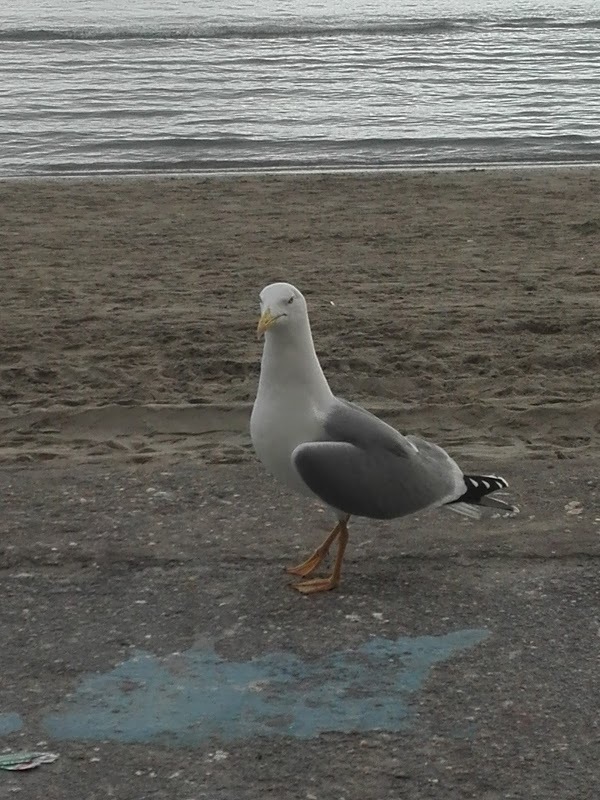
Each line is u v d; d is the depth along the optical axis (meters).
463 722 2.23
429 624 2.45
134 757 2.16
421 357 3.87
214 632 2.43
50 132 8.99
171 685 2.30
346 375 3.71
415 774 2.13
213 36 16.22
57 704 2.27
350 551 2.66
